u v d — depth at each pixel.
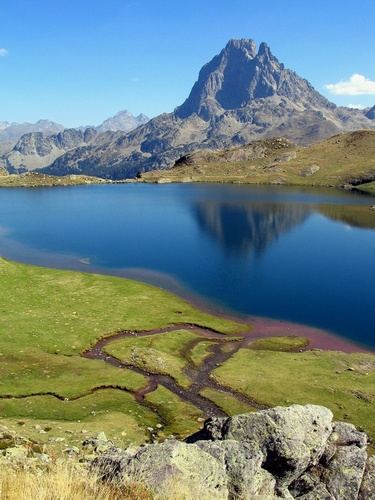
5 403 43.19
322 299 85.44
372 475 21.73
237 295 87.75
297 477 20.69
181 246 131.62
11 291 81.00
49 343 59.50
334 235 148.00
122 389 48.25
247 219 179.62
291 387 48.62
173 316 73.81
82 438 34.38
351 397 46.28
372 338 67.62
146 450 18.00
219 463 18.19
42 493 14.12
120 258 117.56
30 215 196.38
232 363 55.78
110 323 68.50
